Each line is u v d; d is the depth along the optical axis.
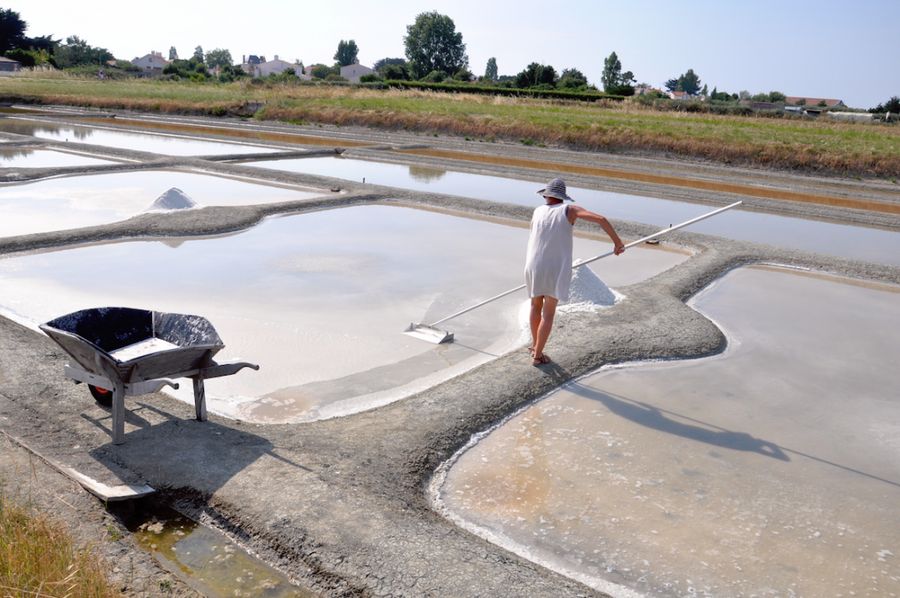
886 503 3.76
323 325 6.34
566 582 2.90
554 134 26.20
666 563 3.16
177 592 2.71
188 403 4.58
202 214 10.88
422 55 103.38
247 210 11.38
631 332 6.21
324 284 7.68
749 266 9.49
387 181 16.50
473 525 3.42
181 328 4.28
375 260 8.85
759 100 95.38
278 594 2.79
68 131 26.33
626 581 3.03
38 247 8.88
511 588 2.76
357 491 3.44
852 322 7.09
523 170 18.62
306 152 20.89
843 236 12.21
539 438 4.38
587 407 4.86
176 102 36.25
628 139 24.84
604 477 3.92
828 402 5.08
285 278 7.86
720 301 7.72
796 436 4.52
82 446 3.76
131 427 4.02
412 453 3.98
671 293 7.63
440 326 6.48
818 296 8.08
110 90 43.53
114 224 9.97
